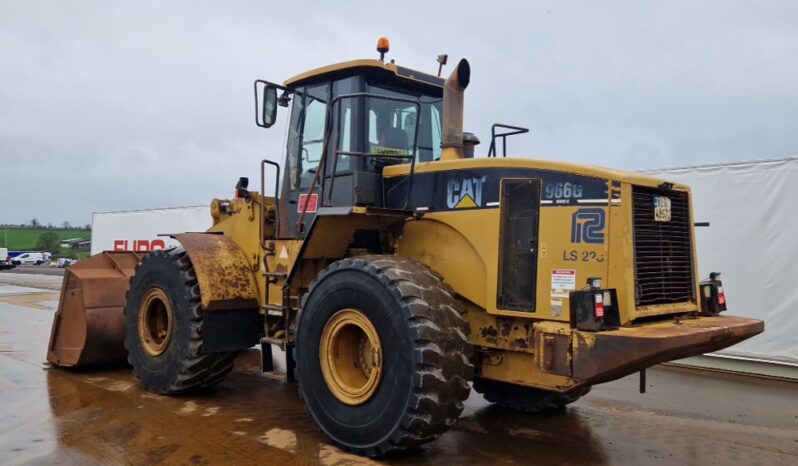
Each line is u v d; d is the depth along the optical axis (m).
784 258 7.23
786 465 4.39
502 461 4.41
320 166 5.32
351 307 4.46
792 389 6.76
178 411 5.54
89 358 7.02
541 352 4.07
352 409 4.41
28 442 4.66
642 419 5.55
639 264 4.19
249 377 7.06
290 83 5.86
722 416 5.67
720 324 4.23
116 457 4.35
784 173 7.22
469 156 5.59
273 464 4.21
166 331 6.25
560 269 4.27
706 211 7.75
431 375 3.99
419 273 4.38
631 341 3.72
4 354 8.23
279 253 5.69
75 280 7.30
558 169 4.36
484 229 4.62
